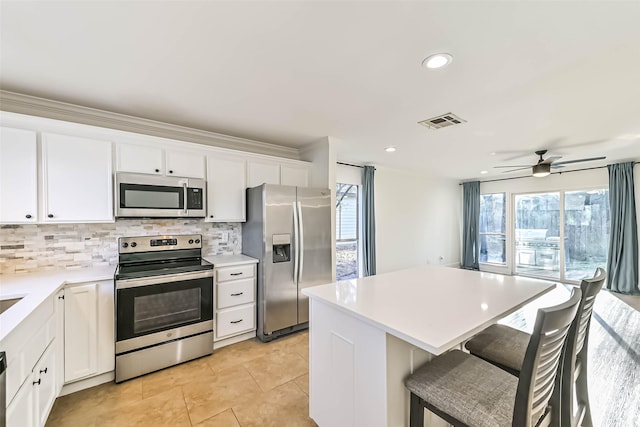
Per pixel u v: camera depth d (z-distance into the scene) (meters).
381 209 5.45
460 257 7.22
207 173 2.98
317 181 3.58
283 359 2.61
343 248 4.98
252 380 2.27
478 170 5.68
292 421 1.81
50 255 2.43
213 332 2.71
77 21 1.37
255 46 1.59
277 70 1.84
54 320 1.86
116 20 1.37
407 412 1.32
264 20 1.37
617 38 1.49
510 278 2.16
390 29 1.44
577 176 5.41
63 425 1.77
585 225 5.39
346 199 5.02
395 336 1.21
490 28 1.42
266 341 2.98
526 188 6.11
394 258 5.67
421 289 1.82
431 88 2.09
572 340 1.35
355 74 1.89
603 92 2.14
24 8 1.27
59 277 2.14
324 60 1.73
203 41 1.54
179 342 2.49
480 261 6.95
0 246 2.25
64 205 2.22
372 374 1.30
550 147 3.80
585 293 1.29
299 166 3.63
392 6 1.27
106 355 2.21
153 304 2.37
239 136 3.32
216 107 2.46
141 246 2.75
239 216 3.20
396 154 4.25
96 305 2.16
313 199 3.29
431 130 3.08
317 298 1.66
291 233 3.14
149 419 1.83
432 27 1.42
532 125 2.90
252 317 3.03
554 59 1.70
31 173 2.09
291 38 1.52
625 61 1.72
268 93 2.18
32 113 2.27
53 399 1.80
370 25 1.41
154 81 1.99
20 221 2.05
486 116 2.64
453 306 1.46
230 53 1.66
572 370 1.36
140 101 2.33
